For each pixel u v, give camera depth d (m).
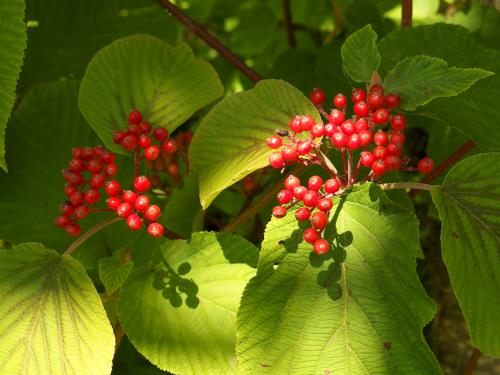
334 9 0.91
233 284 0.49
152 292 0.50
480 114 0.53
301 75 0.73
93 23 0.69
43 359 0.46
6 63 0.48
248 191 0.65
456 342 0.84
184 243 0.51
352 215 0.46
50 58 0.68
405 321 0.44
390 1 0.83
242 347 0.44
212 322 0.49
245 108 0.48
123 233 0.59
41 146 0.59
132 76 0.53
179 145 0.59
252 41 1.06
